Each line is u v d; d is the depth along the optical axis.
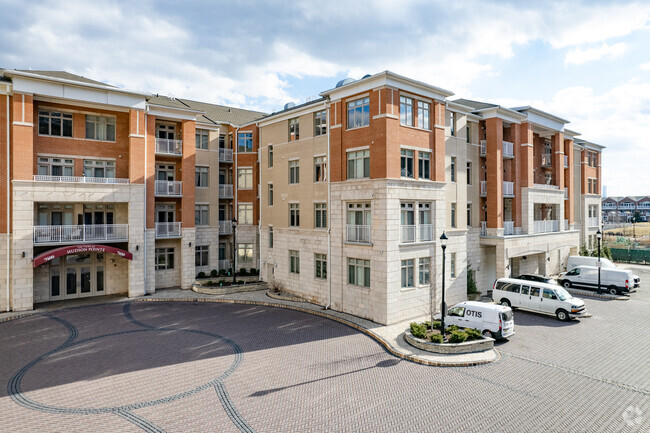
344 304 21.39
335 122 22.00
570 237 32.72
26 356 14.81
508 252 25.92
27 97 21.25
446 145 24.03
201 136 30.52
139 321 19.75
